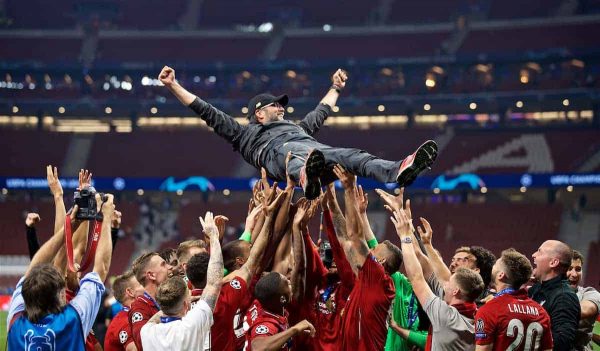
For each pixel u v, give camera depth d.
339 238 7.57
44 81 61.62
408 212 7.30
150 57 65.06
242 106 60.41
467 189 50.81
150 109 60.50
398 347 8.48
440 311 6.91
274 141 8.55
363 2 67.88
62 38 65.88
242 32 66.50
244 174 56.41
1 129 60.12
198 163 57.44
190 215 52.66
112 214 6.95
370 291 7.09
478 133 57.44
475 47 61.75
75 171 56.59
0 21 67.31
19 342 5.77
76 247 6.93
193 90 61.44
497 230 49.00
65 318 5.84
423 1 66.88
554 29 61.06
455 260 8.29
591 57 52.84
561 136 54.97
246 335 6.86
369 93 58.91
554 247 7.55
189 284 7.61
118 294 8.32
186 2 69.56
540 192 54.28
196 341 5.93
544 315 6.92
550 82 56.06
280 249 7.75
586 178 46.47
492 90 56.59
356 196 7.46
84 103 59.78
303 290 7.29
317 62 58.88
